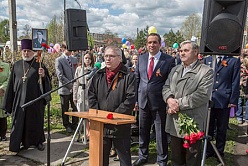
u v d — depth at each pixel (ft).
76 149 14.48
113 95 9.23
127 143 9.46
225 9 9.68
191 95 9.55
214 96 12.80
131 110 9.18
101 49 45.80
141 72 12.31
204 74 9.61
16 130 13.47
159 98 11.79
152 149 14.55
